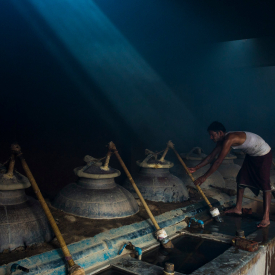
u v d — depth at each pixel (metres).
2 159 5.06
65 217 2.81
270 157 3.58
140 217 3.05
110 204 2.95
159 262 2.44
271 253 2.90
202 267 2.23
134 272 2.14
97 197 2.96
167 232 2.98
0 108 4.97
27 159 5.48
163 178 3.85
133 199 3.28
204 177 3.57
